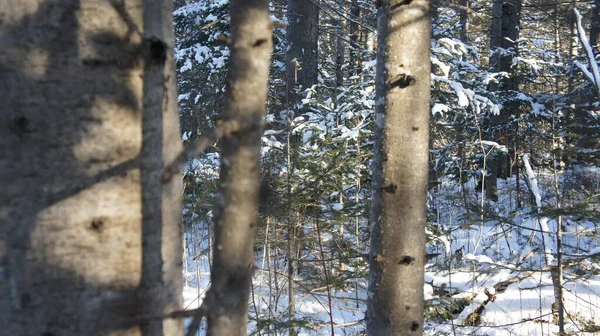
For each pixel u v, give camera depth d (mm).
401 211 2762
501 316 5777
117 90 999
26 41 937
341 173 5020
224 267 1068
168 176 1068
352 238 5945
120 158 1002
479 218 5496
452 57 7387
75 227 964
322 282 4668
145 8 1037
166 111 1097
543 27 21000
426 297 5527
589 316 5637
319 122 6406
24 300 944
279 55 9609
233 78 1050
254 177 1074
